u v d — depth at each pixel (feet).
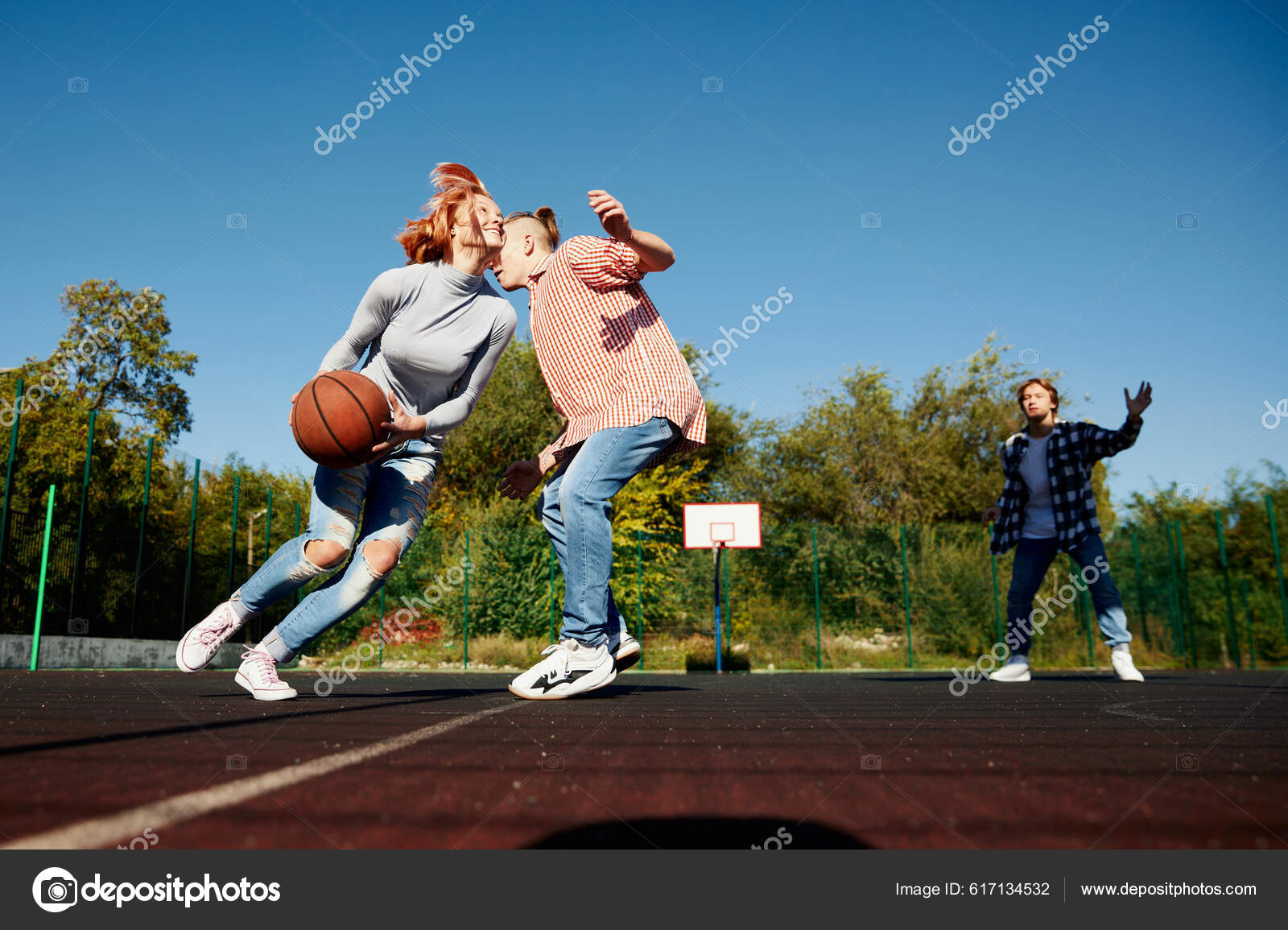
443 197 9.20
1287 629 37.27
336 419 7.98
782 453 65.26
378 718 6.33
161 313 63.57
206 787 2.91
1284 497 38.17
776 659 40.16
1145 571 41.29
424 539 42.39
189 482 32.83
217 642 8.55
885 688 14.74
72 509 27.66
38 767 3.36
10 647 24.17
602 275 9.32
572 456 10.00
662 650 40.01
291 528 39.88
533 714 6.98
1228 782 3.22
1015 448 16.78
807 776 3.33
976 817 2.55
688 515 38.60
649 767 3.59
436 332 8.96
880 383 65.77
